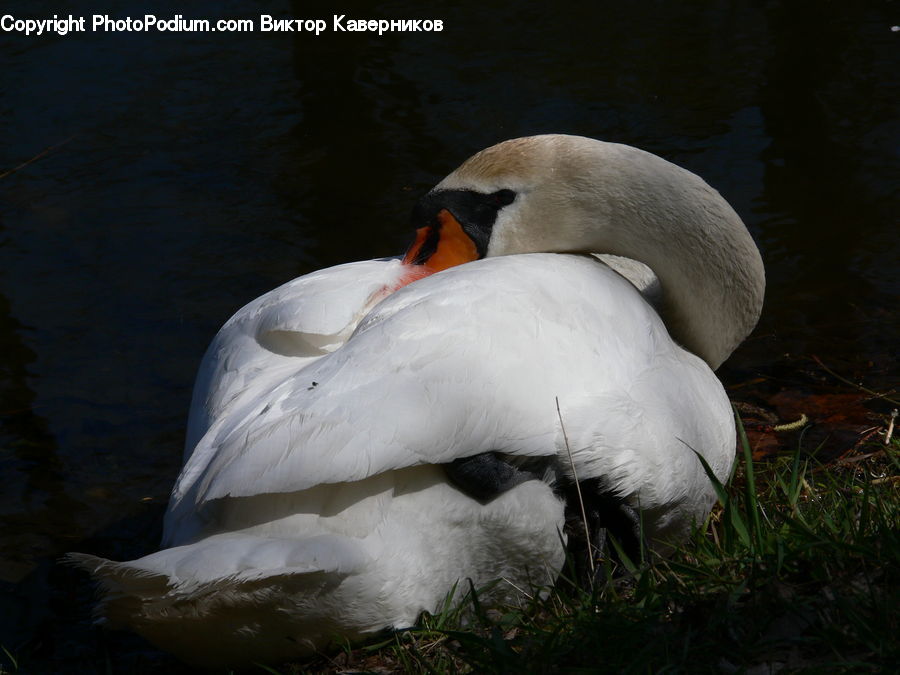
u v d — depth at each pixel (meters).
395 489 5.74
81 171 14.28
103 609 5.52
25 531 8.54
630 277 8.41
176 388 10.27
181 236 12.77
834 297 11.45
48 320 11.27
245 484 5.24
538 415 5.87
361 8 20.00
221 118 15.79
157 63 17.55
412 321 5.85
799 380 10.06
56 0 19.94
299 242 12.59
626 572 6.63
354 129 15.35
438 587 5.99
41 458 9.38
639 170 7.70
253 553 5.27
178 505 5.78
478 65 17.41
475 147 14.70
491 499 5.93
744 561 5.95
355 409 5.43
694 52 17.84
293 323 6.38
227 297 11.59
